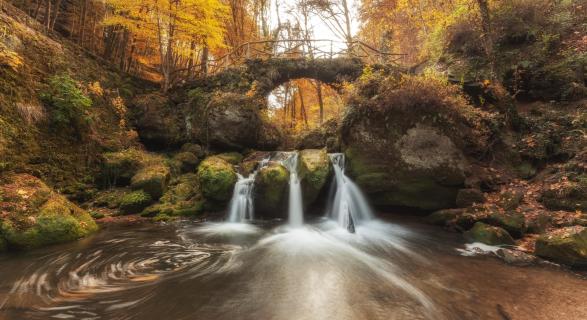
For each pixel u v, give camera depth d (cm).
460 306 362
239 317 342
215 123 1180
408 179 796
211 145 1206
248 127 1204
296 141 1349
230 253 584
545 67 883
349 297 395
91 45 1420
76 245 604
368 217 860
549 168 721
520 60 930
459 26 1112
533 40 954
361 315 346
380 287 425
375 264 521
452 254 557
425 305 369
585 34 860
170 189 978
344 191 869
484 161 796
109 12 1389
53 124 846
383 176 820
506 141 800
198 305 370
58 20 1341
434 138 767
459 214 698
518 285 415
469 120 777
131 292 406
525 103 915
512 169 773
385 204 841
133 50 1555
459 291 404
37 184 678
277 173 856
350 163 873
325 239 689
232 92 1343
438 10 1424
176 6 1266
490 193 740
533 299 374
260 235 723
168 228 774
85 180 900
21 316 334
